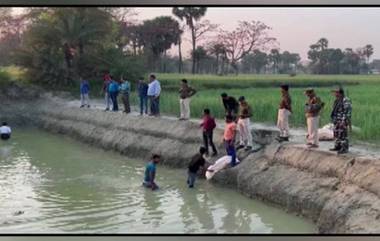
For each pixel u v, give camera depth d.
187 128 12.49
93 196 9.59
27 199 9.49
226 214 8.38
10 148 15.40
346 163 7.97
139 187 10.25
